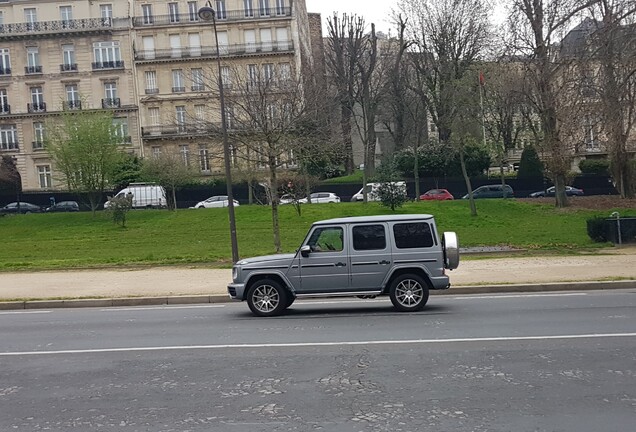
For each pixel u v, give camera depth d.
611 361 8.28
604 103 25.70
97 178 43.16
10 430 6.29
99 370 8.73
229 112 29.56
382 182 37.59
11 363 9.42
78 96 64.25
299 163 41.81
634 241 25.19
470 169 52.31
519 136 56.88
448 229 32.59
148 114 63.16
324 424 6.15
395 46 55.28
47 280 21.28
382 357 8.84
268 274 13.32
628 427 5.86
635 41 24.02
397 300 13.18
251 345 10.03
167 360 9.17
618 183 39.03
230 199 22.77
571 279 16.95
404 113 58.06
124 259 26.36
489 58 43.66
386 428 5.98
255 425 6.18
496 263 21.44
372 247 13.22
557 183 37.59
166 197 47.44
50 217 41.28
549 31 32.56
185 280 20.06
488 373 7.83
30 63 64.81
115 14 64.12
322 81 42.78
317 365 8.51
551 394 6.92
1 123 64.94
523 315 12.20
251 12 62.16
